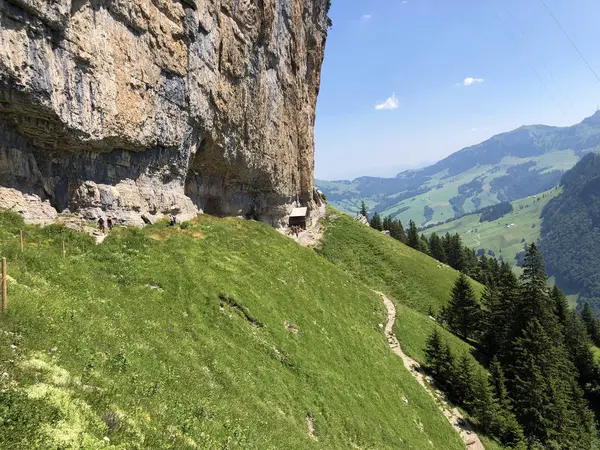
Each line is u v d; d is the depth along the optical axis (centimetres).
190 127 4584
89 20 2948
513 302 6969
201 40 4484
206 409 1741
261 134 6444
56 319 1698
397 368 4469
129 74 3456
